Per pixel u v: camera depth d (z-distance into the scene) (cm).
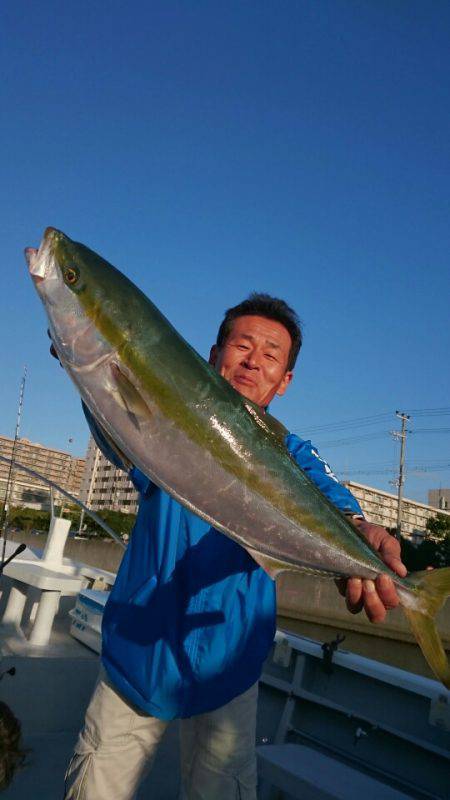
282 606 2138
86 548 2577
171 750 340
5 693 333
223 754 218
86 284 202
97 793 212
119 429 197
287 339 256
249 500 204
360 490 8112
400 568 207
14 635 427
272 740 390
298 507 208
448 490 9394
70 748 333
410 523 8419
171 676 211
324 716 383
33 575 426
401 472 4169
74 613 445
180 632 216
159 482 196
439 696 332
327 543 206
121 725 216
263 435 212
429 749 333
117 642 224
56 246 206
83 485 10400
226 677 217
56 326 203
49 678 350
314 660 407
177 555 226
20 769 268
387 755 354
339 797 269
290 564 206
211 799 217
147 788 324
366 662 382
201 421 202
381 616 204
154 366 200
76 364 201
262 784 331
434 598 207
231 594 223
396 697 364
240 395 215
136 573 233
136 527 247
